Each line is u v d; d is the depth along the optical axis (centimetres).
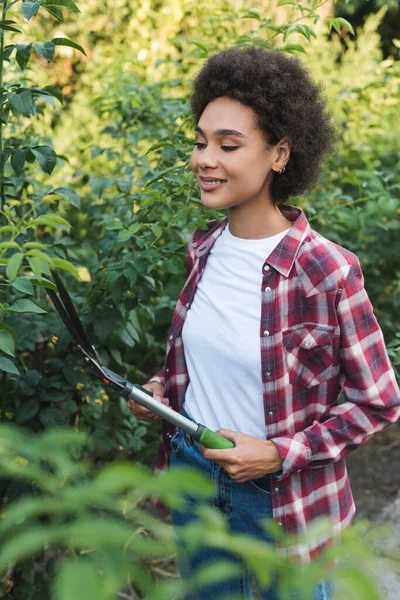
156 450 271
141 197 216
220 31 317
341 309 132
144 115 281
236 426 141
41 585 185
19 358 222
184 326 146
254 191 135
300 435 134
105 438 224
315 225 308
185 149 222
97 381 231
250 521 142
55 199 186
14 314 194
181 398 157
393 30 688
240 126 131
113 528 43
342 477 145
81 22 525
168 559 221
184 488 44
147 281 202
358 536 48
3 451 50
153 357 310
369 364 135
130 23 522
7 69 267
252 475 132
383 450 322
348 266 133
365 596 42
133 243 205
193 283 148
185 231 229
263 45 228
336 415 136
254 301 137
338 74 445
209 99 136
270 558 45
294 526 137
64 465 47
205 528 47
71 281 261
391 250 338
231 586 144
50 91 175
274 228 140
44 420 192
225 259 142
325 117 144
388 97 373
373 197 267
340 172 353
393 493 289
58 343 194
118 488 45
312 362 136
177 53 496
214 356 140
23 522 154
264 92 132
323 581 132
